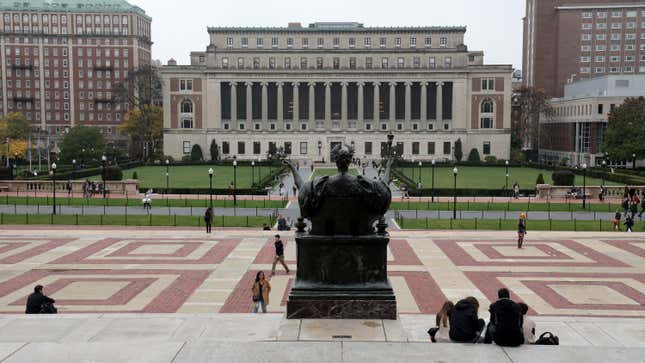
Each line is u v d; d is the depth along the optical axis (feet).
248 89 593.01
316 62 596.29
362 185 45.68
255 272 127.03
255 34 603.67
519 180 387.34
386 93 603.67
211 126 595.06
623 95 534.37
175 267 131.34
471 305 54.85
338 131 590.14
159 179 386.73
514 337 46.14
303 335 43.34
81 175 388.98
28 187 319.47
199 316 58.18
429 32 602.44
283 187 351.87
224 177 405.39
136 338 52.44
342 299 46.14
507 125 581.53
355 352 36.73
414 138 587.27
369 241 46.21
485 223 205.87
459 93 582.76
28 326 54.95
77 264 134.10
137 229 187.42
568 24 654.12
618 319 66.49
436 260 138.82
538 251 149.79
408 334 60.95
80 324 55.98
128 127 598.34
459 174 440.04
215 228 193.26
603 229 194.18
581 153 529.45
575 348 37.17
